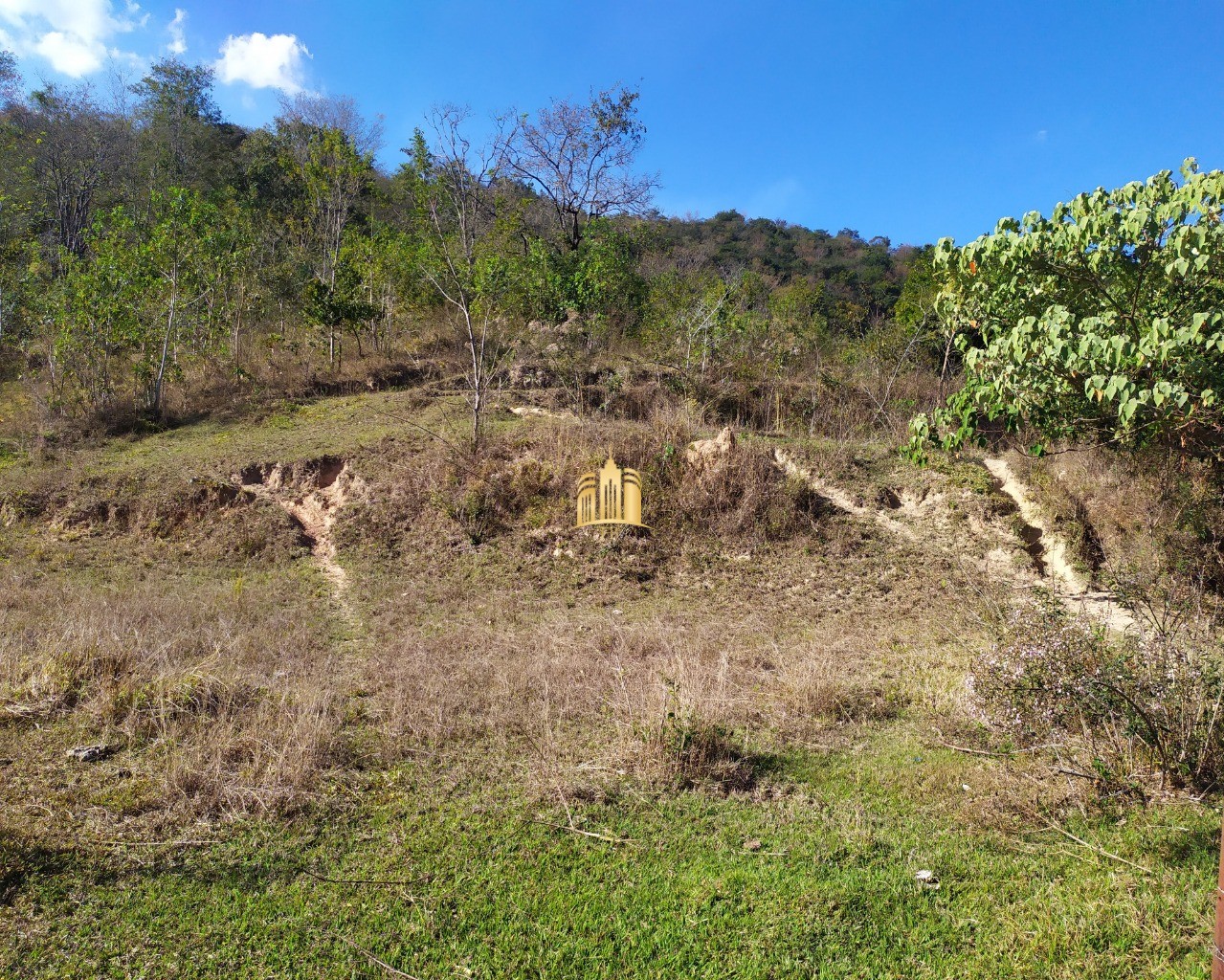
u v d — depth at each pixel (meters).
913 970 3.58
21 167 26.80
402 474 13.83
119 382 19.78
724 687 6.99
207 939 3.68
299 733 5.57
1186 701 5.23
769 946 3.72
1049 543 11.90
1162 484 11.05
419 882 4.15
